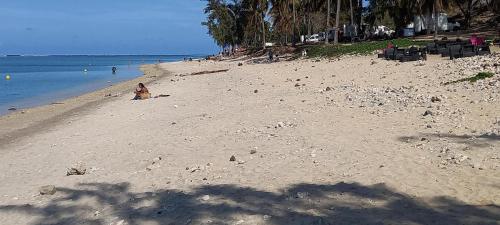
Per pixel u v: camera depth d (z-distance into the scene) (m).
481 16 73.50
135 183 9.53
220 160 10.70
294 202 7.45
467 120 11.88
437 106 13.97
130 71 78.38
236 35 109.12
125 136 15.28
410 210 6.71
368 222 6.37
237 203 7.64
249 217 6.95
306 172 9.11
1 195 9.63
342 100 17.33
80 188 9.52
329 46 47.34
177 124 16.39
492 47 30.56
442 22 67.69
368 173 8.59
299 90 22.97
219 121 15.95
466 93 15.44
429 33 61.56
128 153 12.56
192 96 26.08
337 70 30.16
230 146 12.00
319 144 11.17
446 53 27.92
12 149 15.22
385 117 13.50
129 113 21.39
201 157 11.17
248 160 10.45
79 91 40.22
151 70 74.25
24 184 10.41
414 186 7.68
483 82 16.62
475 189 7.27
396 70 25.17
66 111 24.92
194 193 8.42
